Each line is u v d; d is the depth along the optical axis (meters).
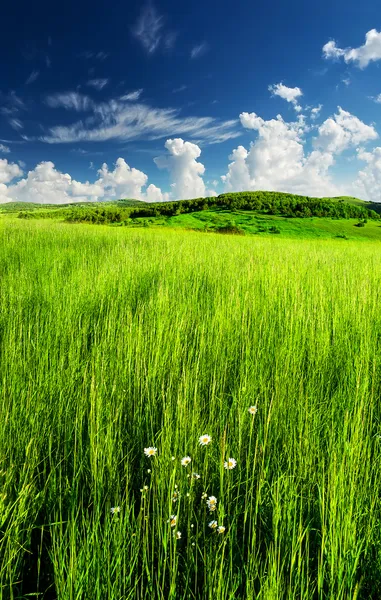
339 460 1.57
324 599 1.20
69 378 2.23
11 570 1.19
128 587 1.17
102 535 1.25
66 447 1.74
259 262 6.62
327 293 4.63
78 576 1.11
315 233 79.88
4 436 1.68
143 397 2.16
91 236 12.01
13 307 3.56
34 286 4.49
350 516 1.24
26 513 1.35
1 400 1.92
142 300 4.27
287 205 106.44
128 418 2.05
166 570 1.27
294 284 4.67
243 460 1.74
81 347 2.83
